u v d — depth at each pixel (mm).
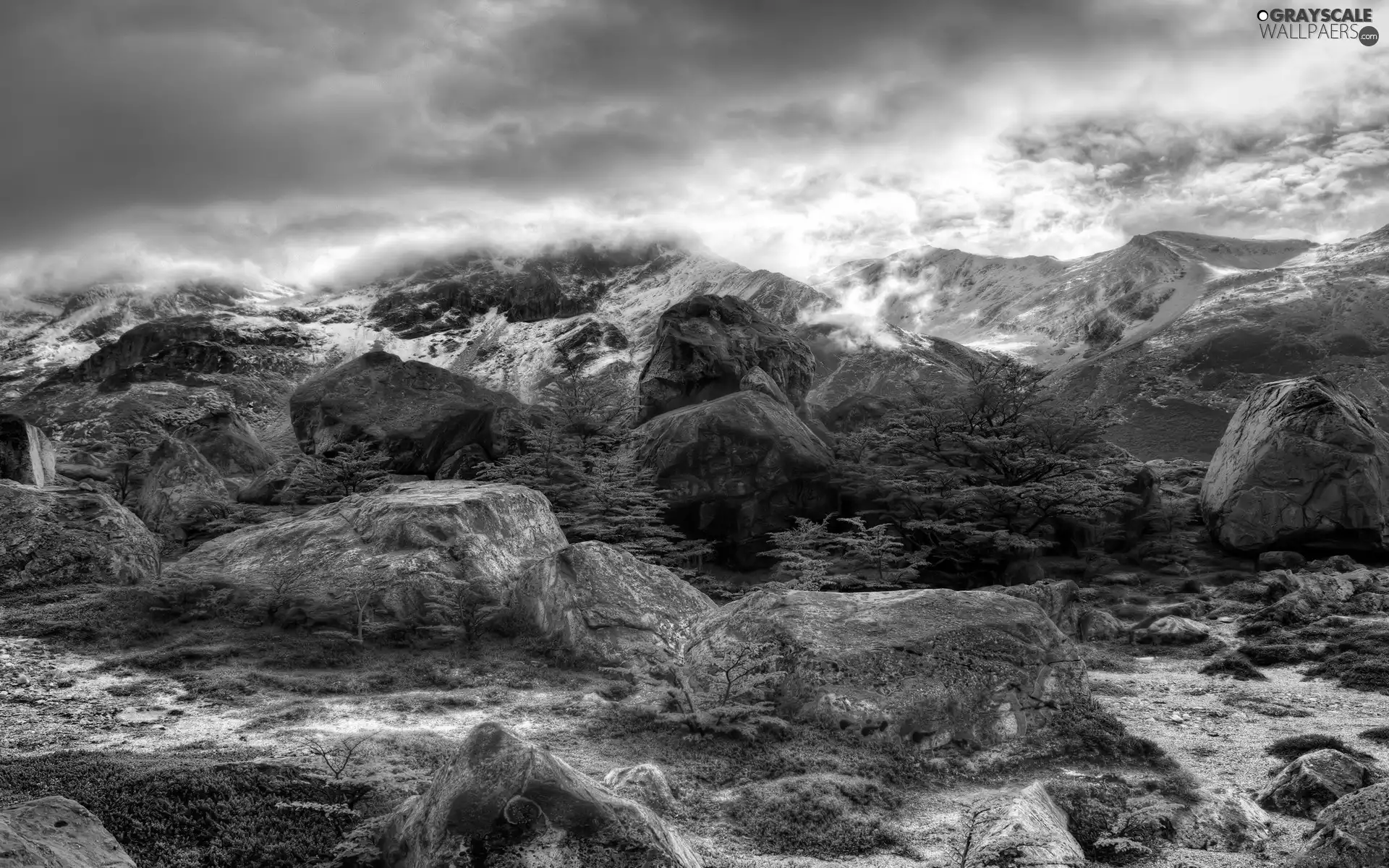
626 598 29969
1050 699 22391
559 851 11766
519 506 37781
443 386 68875
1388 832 13391
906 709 21484
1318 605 40344
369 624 30438
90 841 11453
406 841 12914
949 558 52375
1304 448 55031
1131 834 16328
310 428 66312
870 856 15719
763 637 24297
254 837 14312
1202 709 26594
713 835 16297
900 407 66062
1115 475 58188
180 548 48062
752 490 54594
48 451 53656
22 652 27156
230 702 23609
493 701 24641
